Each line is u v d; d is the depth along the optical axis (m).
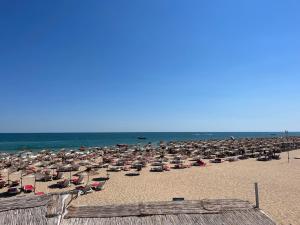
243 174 28.62
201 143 74.25
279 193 20.33
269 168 32.72
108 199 19.06
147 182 24.77
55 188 22.59
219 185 23.28
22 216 7.21
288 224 14.12
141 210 8.03
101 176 27.69
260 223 7.59
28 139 128.75
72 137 153.88
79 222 7.47
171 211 8.01
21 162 35.91
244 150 49.75
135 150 53.00
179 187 22.62
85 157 42.66
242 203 8.51
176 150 52.28
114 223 7.52
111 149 56.97
